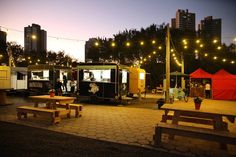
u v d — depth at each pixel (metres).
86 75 14.94
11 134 6.57
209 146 5.84
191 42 30.31
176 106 7.15
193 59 31.69
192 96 21.83
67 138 6.26
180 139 6.42
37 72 17.72
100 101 15.53
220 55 31.78
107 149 5.41
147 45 31.22
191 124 8.51
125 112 11.00
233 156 5.15
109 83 14.23
